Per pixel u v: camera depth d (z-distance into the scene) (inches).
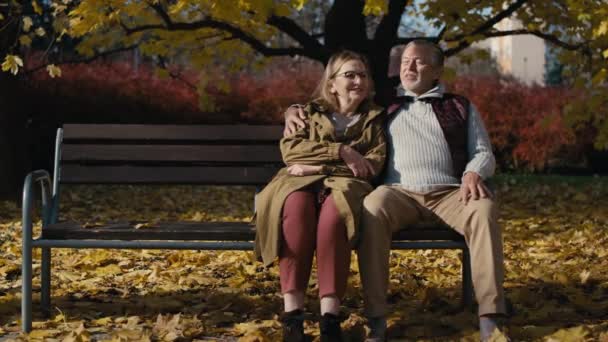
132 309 162.9
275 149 166.2
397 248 139.9
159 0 285.1
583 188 442.0
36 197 389.1
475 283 133.6
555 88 634.8
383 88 397.1
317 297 175.9
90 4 256.1
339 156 144.2
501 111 620.4
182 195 439.2
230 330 144.6
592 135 609.0
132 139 166.7
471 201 137.7
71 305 164.1
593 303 163.2
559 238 263.7
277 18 370.9
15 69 266.2
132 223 150.7
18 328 147.2
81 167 164.6
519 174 609.6
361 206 138.5
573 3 296.7
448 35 372.5
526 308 160.4
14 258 229.1
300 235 133.3
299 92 635.5
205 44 401.4
